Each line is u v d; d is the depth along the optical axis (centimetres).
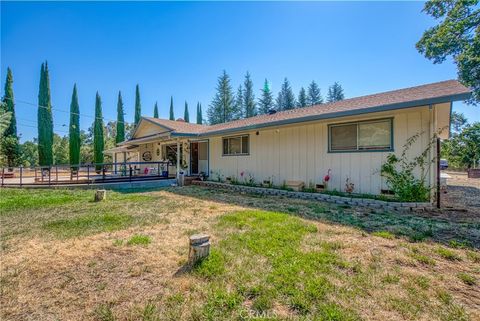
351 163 719
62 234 397
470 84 1470
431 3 1545
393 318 186
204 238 292
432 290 224
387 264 276
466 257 295
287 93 3888
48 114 2355
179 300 214
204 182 1119
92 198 748
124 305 210
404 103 537
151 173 1416
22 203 665
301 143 841
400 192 609
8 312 203
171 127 1216
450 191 917
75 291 233
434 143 588
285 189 837
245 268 266
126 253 317
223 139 1144
